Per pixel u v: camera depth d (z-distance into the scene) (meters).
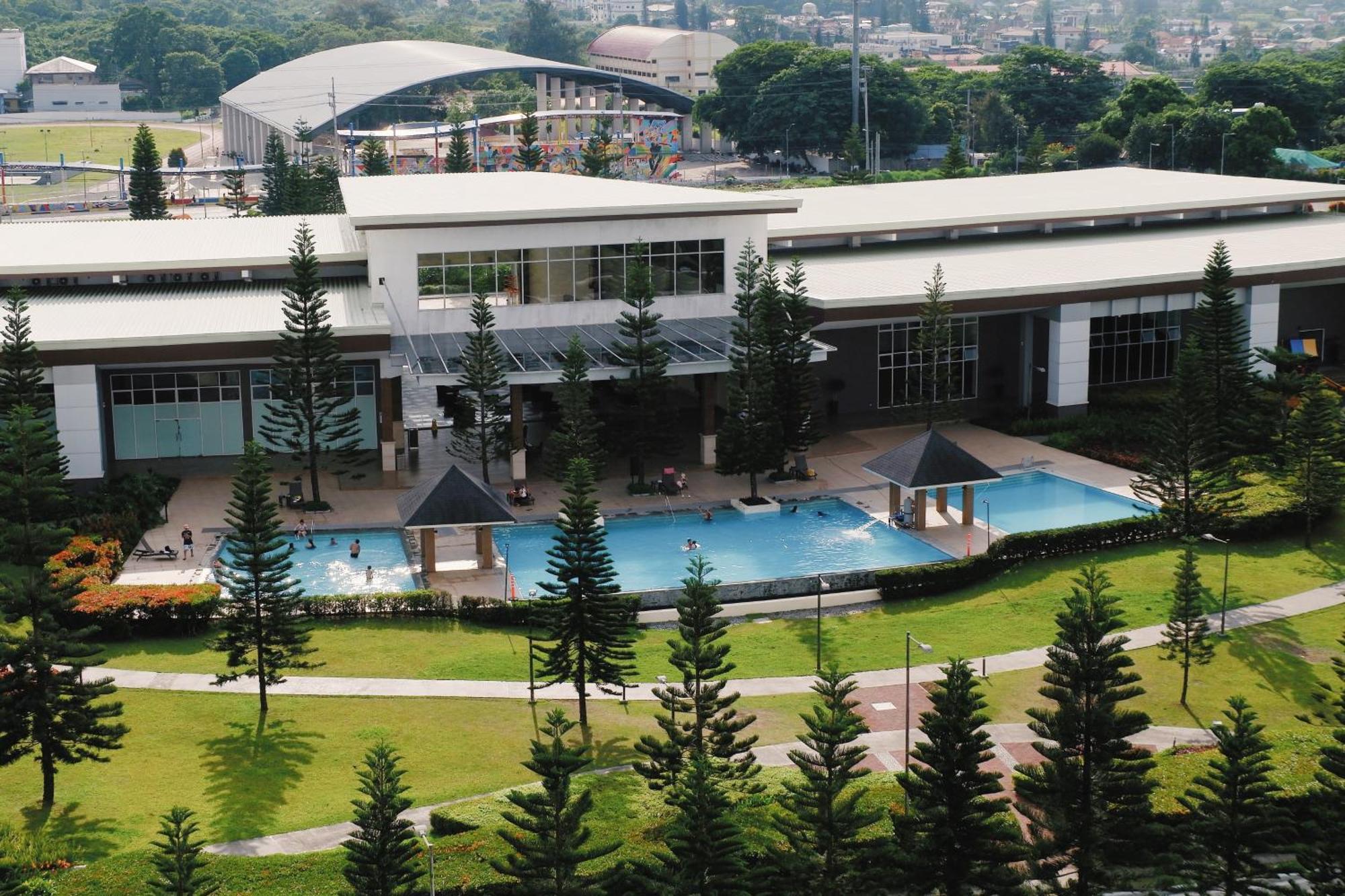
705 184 191.38
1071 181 115.44
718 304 82.50
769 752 47.50
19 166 195.62
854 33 179.75
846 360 86.38
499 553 65.44
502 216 77.44
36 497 47.47
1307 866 39.12
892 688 52.44
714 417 76.81
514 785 45.41
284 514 69.50
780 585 61.12
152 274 82.69
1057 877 41.09
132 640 55.97
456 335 78.38
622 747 48.06
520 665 54.53
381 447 74.62
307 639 51.38
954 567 61.81
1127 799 40.28
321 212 133.00
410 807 43.94
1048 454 78.81
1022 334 88.06
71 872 39.66
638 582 62.00
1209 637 55.91
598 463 70.50
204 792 45.03
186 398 75.81
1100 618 41.50
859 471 76.50
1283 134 171.75
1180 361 64.44
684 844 37.84
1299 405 74.06
